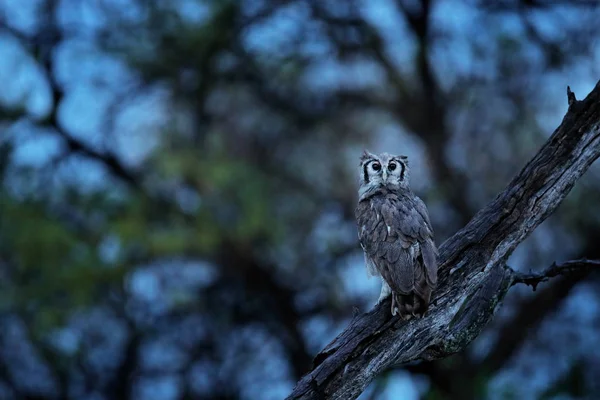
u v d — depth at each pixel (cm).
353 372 653
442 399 1398
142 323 1838
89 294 1609
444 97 1789
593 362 1572
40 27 1744
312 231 1825
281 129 1873
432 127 1780
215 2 1703
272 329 1912
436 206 1730
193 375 1886
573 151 664
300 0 1791
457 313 701
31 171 1655
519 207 674
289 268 1859
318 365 661
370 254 720
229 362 1897
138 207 1650
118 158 1775
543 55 1658
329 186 1855
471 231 682
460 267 678
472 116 1738
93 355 1823
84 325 1786
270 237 1709
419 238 697
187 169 1619
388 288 693
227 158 1705
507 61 1673
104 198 1650
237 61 1769
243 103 1845
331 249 1798
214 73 1769
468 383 1436
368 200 784
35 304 1611
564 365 1589
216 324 1859
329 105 1862
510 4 1673
